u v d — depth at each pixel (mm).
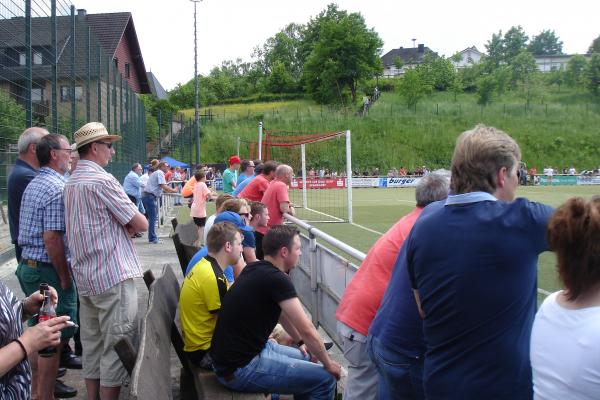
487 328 2090
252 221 6469
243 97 87375
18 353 2131
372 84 78812
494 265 2078
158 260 10336
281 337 4469
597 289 1735
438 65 82938
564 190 36000
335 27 76312
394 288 2746
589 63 79688
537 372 1808
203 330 3916
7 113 8336
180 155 41781
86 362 3908
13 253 9531
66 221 3715
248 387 3553
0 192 9625
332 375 3664
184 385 4039
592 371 1643
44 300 2656
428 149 54188
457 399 2119
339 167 50781
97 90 14305
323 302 5676
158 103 57594
